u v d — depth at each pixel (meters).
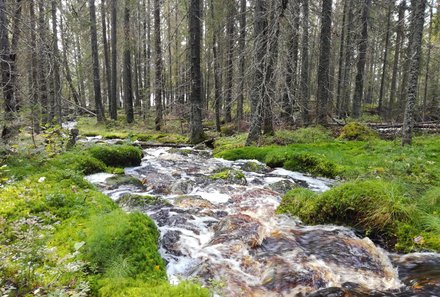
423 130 15.12
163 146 15.66
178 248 4.76
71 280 3.32
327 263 4.41
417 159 9.06
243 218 5.72
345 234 5.34
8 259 3.35
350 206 5.59
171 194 7.55
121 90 45.66
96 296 3.16
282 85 12.49
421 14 10.48
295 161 10.76
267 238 5.17
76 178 6.64
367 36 20.55
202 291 3.17
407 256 4.66
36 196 5.34
